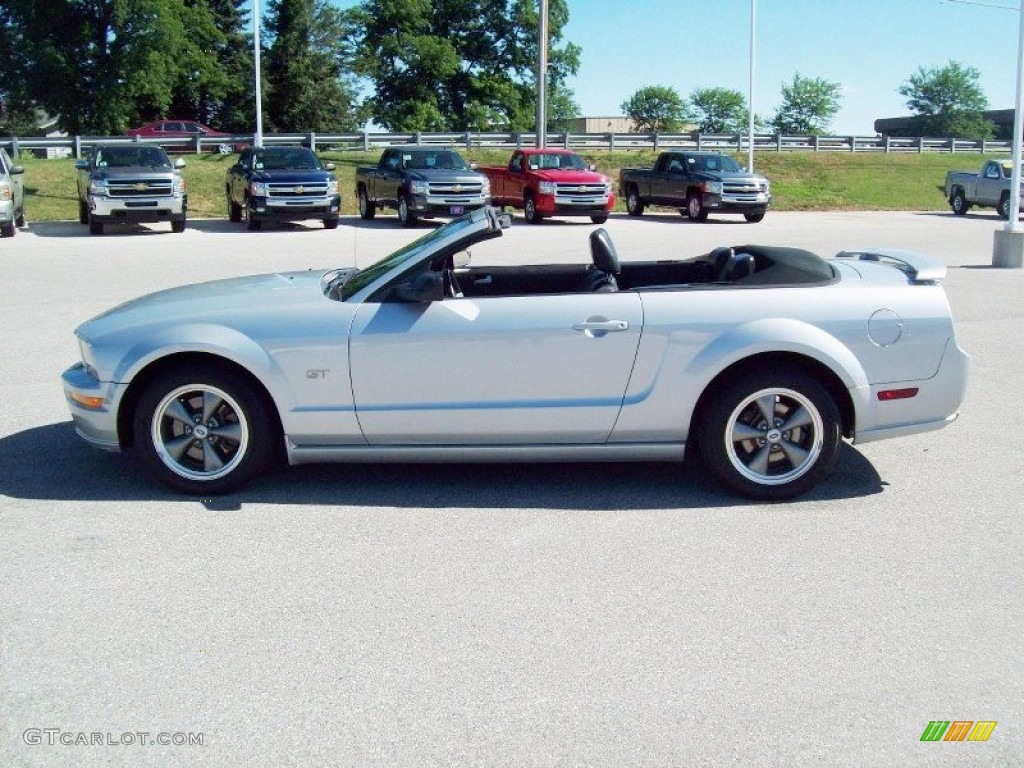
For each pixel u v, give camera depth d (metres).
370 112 70.00
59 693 3.46
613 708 3.37
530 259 16.27
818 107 94.56
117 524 5.04
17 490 5.54
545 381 5.26
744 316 5.25
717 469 5.38
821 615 4.05
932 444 6.52
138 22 52.06
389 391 5.29
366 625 3.96
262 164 23.33
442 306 5.28
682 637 3.86
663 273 6.39
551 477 5.82
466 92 72.62
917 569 4.51
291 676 3.57
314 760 3.08
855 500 5.45
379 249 18.52
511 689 3.49
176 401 5.38
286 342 5.26
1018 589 4.30
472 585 4.33
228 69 65.25
